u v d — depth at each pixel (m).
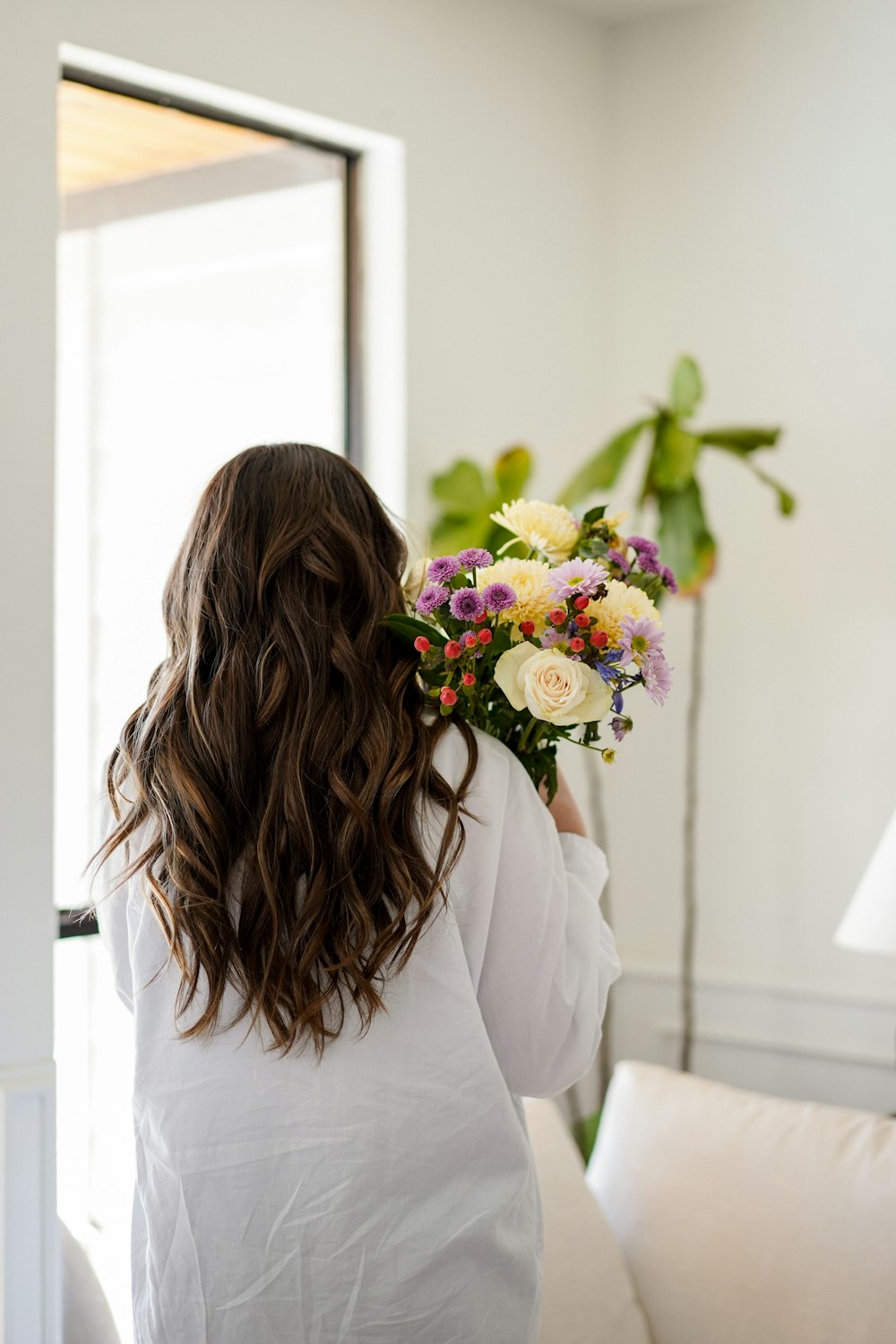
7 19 1.75
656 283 2.71
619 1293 1.66
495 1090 1.12
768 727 2.55
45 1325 1.74
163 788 1.11
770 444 2.44
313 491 1.17
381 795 1.08
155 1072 1.14
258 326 2.26
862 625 2.43
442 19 2.40
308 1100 1.09
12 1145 1.72
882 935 1.85
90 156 2.02
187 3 1.99
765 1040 2.51
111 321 2.06
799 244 2.52
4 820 1.75
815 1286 1.58
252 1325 1.09
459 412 2.45
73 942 2.02
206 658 1.13
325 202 2.36
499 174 2.52
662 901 2.69
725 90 2.61
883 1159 1.64
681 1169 1.75
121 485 2.08
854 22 2.44
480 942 1.14
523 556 1.39
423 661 1.13
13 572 1.76
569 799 1.33
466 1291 1.09
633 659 1.09
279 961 1.07
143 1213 1.16
